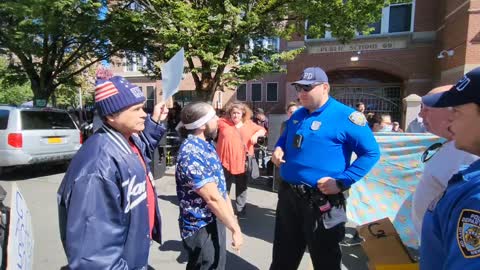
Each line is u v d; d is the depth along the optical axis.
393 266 2.35
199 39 7.46
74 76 15.44
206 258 2.31
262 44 9.19
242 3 7.63
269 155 7.69
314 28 8.38
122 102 1.55
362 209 4.13
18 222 2.08
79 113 14.35
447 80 11.53
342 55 14.13
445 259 1.06
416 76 13.26
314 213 2.40
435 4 12.81
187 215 2.32
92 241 1.37
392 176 3.98
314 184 2.41
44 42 12.17
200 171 2.17
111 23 10.31
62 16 9.64
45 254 3.64
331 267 2.43
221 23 7.42
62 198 1.48
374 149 2.31
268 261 3.57
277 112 18.83
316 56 14.48
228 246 3.93
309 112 2.58
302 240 2.70
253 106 19.56
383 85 15.07
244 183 4.97
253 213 5.14
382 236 2.64
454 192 1.04
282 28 9.02
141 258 1.61
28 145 6.85
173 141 8.72
